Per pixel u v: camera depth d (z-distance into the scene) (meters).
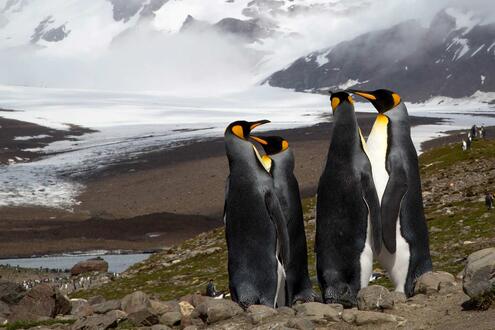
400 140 15.20
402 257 15.05
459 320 11.90
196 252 49.38
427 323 12.15
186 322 14.15
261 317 13.20
